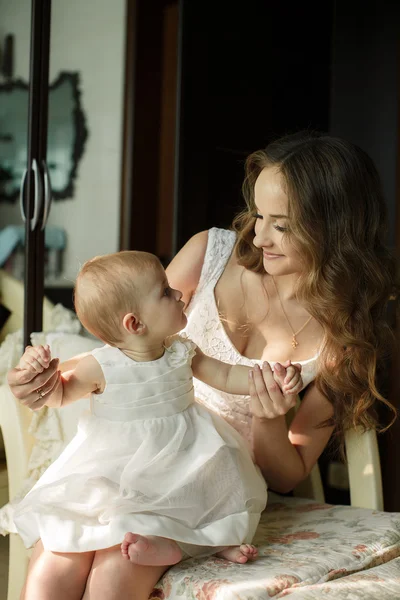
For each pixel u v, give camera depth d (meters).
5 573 2.18
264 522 1.76
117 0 2.76
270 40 2.83
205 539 1.44
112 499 1.42
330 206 1.68
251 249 1.87
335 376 1.79
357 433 1.95
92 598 1.35
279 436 1.77
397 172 2.84
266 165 1.70
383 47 3.01
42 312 2.24
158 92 3.00
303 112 3.03
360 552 1.55
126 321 1.49
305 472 1.88
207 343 1.84
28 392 1.45
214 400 1.84
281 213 1.66
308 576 1.42
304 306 1.78
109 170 2.75
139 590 1.38
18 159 2.23
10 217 2.27
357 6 3.06
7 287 2.27
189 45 2.56
